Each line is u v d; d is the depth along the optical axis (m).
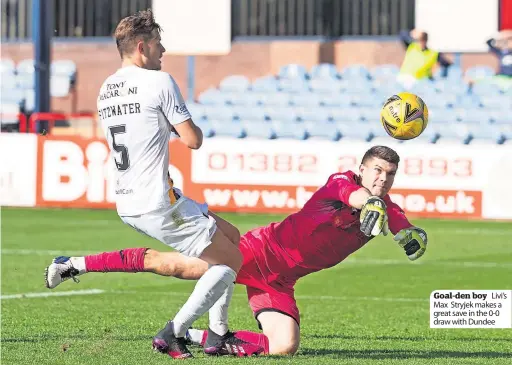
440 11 62.75
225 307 18.75
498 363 18.50
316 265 19.38
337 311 26.20
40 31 59.09
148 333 21.86
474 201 49.50
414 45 62.09
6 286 29.80
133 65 17.97
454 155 49.56
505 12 62.81
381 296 29.05
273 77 65.50
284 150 50.66
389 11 69.31
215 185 51.28
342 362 18.06
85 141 52.88
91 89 73.69
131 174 17.66
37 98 59.50
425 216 49.97
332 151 50.19
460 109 58.91
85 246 39.50
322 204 18.89
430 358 18.98
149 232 17.84
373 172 18.23
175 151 51.53
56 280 18.88
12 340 20.61
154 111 17.52
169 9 64.88
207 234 17.77
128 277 32.34
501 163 49.22
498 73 64.19
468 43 62.69
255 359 18.17
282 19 71.12
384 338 21.91
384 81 64.12
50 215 50.25
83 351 19.12
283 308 19.22
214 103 62.75
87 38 73.81
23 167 53.38
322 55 70.31
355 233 19.00
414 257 17.98
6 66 72.31
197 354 18.95
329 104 61.53
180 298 28.08
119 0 73.56
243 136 58.94
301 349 20.06
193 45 64.75
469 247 40.66
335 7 70.06
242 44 71.62
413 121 20.23
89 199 52.94
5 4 74.81
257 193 50.94
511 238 43.56
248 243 19.50
